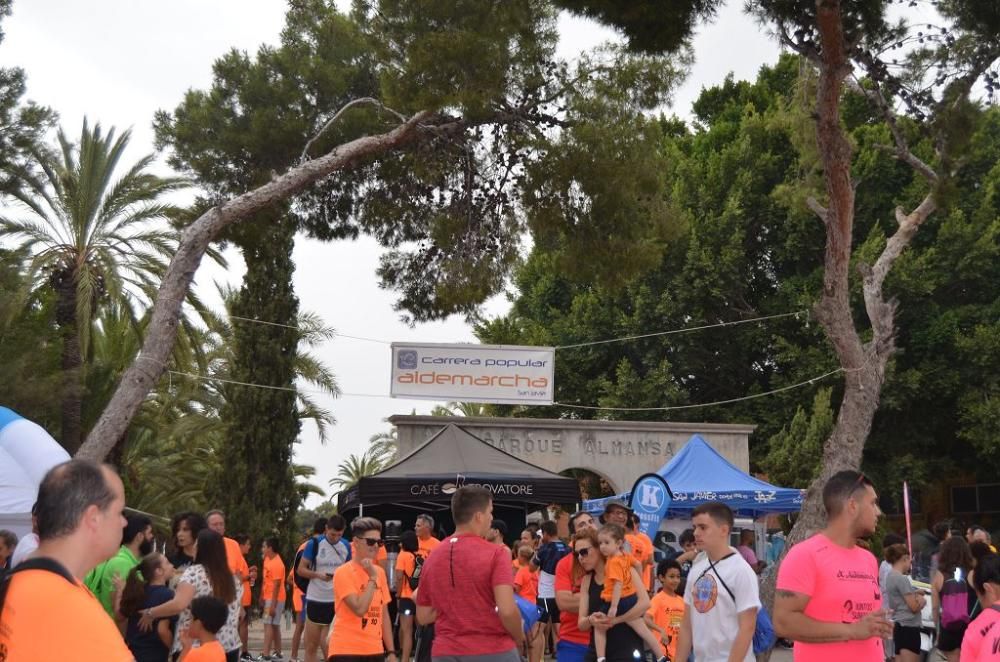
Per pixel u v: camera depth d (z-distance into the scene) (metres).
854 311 31.84
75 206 24.55
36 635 2.88
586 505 20.23
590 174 16.58
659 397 32.25
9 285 22.61
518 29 16.02
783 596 5.11
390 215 19.41
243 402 27.98
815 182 19.12
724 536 6.41
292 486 28.45
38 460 10.89
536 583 13.58
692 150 37.25
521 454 24.06
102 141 24.84
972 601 10.95
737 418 33.09
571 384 34.59
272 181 15.97
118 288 23.95
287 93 17.94
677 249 32.78
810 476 29.19
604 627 8.38
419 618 6.86
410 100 15.52
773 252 34.06
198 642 7.19
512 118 17.08
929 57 15.16
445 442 17.05
